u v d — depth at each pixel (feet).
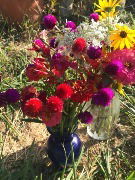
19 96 1.68
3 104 1.68
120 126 2.52
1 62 2.89
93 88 1.61
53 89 1.75
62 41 1.60
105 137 2.34
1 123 2.48
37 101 1.54
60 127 1.89
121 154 2.26
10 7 3.14
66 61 1.59
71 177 2.03
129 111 2.53
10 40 3.17
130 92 2.72
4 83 2.70
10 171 2.15
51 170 2.14
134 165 2.24
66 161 1.94
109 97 1.57
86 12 3.53
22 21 3.23
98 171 2.14
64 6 3.42
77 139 2.01
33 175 2.03
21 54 2.97
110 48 1.67
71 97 1.60
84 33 1.60
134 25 2.97
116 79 1.61
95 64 1.61
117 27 1.61
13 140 2.37
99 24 1.67
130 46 1.64
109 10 1.75
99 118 2.01
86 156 2.27
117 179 2.11
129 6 3.61
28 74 1.63
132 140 2.43
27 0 3.14
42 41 1.74
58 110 1.52
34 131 2.44
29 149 2.30
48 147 2.02
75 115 1.85
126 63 1.60
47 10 3.44
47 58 1.66
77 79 1.73
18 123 2.47
